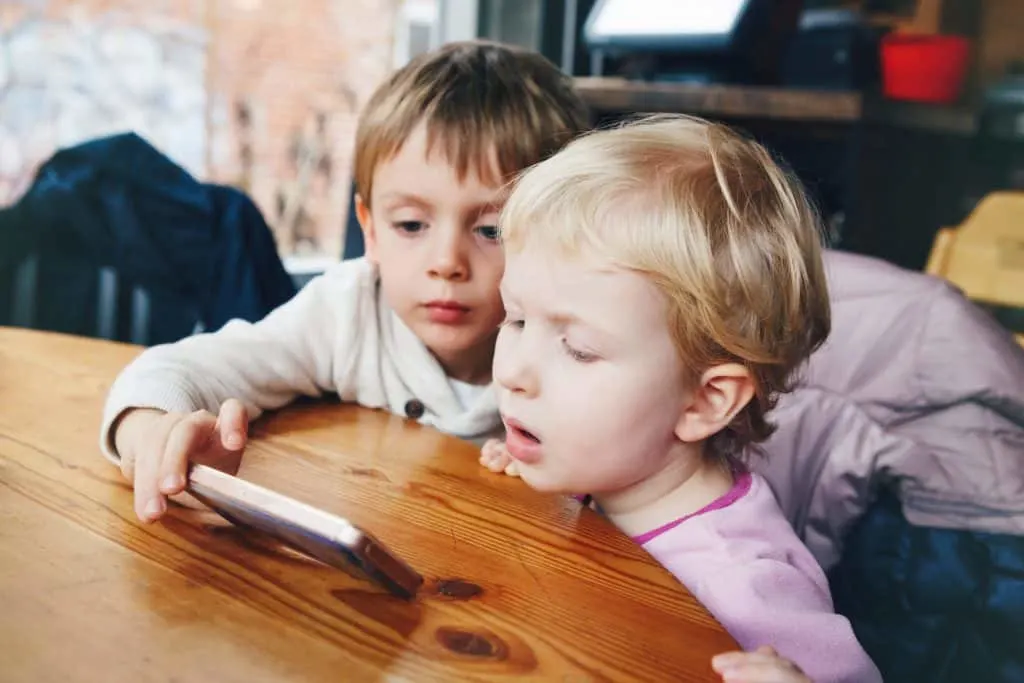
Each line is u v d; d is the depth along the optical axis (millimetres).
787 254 825
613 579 643
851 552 1204
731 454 927
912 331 1161
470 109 1073
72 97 2412
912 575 1145
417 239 1097
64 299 1613
